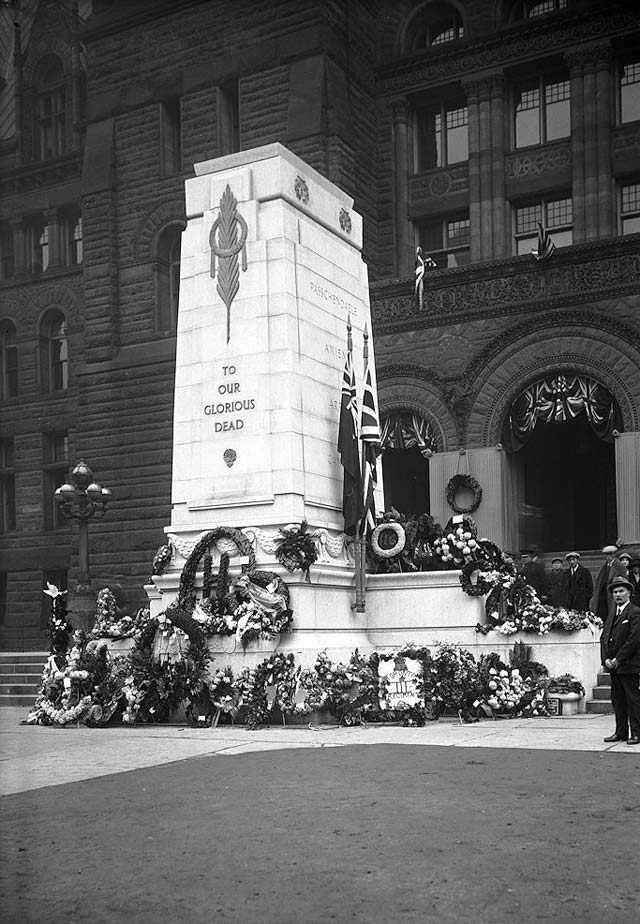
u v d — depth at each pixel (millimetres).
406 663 16688
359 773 10906
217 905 6332
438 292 34219
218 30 38656
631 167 34625
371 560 20312
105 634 19422
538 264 32719
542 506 37344
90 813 9078
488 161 36562
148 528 38594
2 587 42031
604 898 6324
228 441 18938
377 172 38625
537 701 17516
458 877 6773
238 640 17375
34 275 43344
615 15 34688
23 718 19312
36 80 44156
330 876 6863
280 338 18875
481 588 19047
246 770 11414
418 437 34188
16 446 43188
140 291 40062
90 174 40906
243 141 37469
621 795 9383
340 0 37406
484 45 36719
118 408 39688
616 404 31328
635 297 31219
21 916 6168
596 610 19531
